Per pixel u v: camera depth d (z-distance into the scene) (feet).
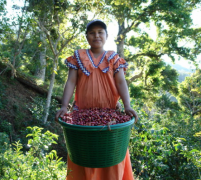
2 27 20.88
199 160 9.84
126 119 5.61
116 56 6.30
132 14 49.67
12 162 7.45
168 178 11.25
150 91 63.41
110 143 5.16
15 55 27.73
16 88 28.25
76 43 25.05
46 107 23.79
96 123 5.24
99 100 6.15
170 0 45.50
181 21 49.01
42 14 23.27
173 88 69.26
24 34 26.20
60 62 55.11
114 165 5.95
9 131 19.15
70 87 6.26
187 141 13.52
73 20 22.49
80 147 5.22
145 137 10.75
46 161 7.54
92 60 6.22
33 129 8.98
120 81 6.29
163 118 20.54
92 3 22.89
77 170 6.15
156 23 54.39
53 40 24.70
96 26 6.19
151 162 11.26
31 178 6.78
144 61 58.54
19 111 23.71
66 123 5.13
